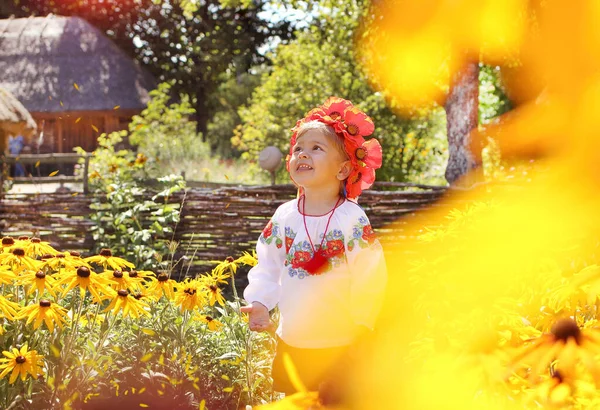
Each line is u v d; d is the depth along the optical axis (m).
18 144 17.64
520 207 0.64
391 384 0.80
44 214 6.08
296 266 2.01
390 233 5.56
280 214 2.13
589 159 0.57
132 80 22.48
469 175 7.57
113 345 2.48
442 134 12.58
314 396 0.91
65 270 2.33
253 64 31.84
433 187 5.78
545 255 0.69
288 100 12.87
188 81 30.72
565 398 0.67
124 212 5.91
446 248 0.82
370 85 11.61
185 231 5.91
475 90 8.03
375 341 1.64
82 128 21.52
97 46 22.92
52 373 2.17
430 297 0.79
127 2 30.34
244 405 2.44
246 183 12.80
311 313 1.96
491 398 0.71
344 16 12.51
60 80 21.86
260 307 2.06
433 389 0.74
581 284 0.74
